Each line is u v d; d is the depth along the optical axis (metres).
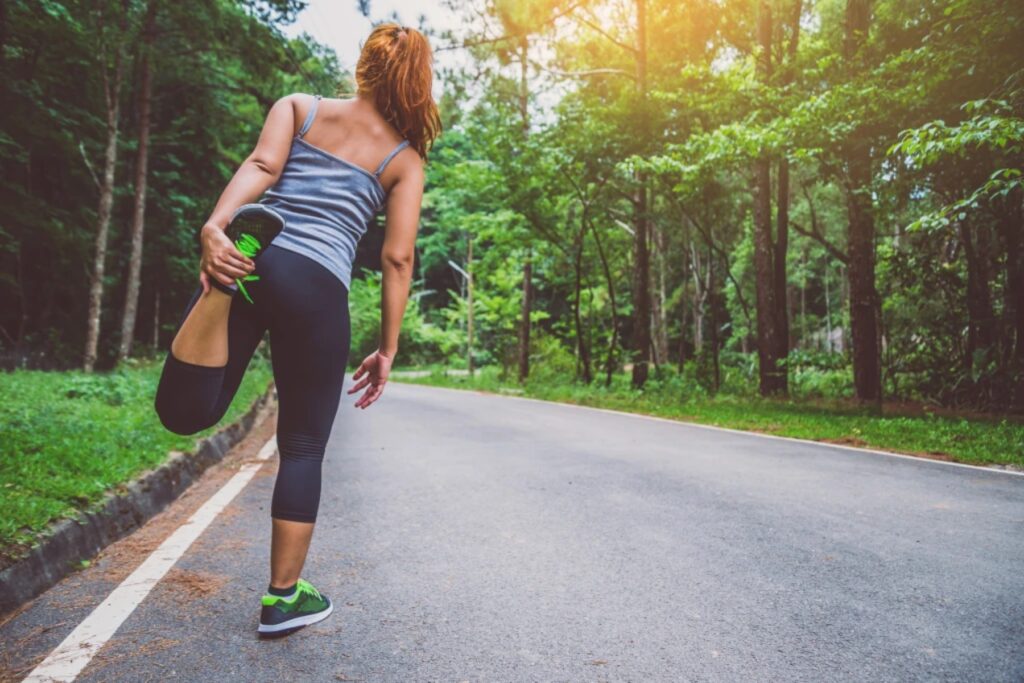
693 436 7.98
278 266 1.95
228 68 19.83
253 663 2.04
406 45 2.12
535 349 26.55
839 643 2.19
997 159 9.51
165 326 23.53
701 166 12.03
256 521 3.88
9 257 16.89
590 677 1.96
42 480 3.55
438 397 17.00
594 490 4.68
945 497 4.42
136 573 2.90
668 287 39.19
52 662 2.04
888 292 14.75
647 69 18.30
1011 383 10.92
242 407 9.52
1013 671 1.99
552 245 21.19
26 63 12.46
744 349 38.59
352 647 2.16
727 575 2.88
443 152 26.88
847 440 7.40
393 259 2.14
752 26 17.02
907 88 10.07
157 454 4.88
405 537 3.51
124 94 20.66
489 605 2.54
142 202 17.41
